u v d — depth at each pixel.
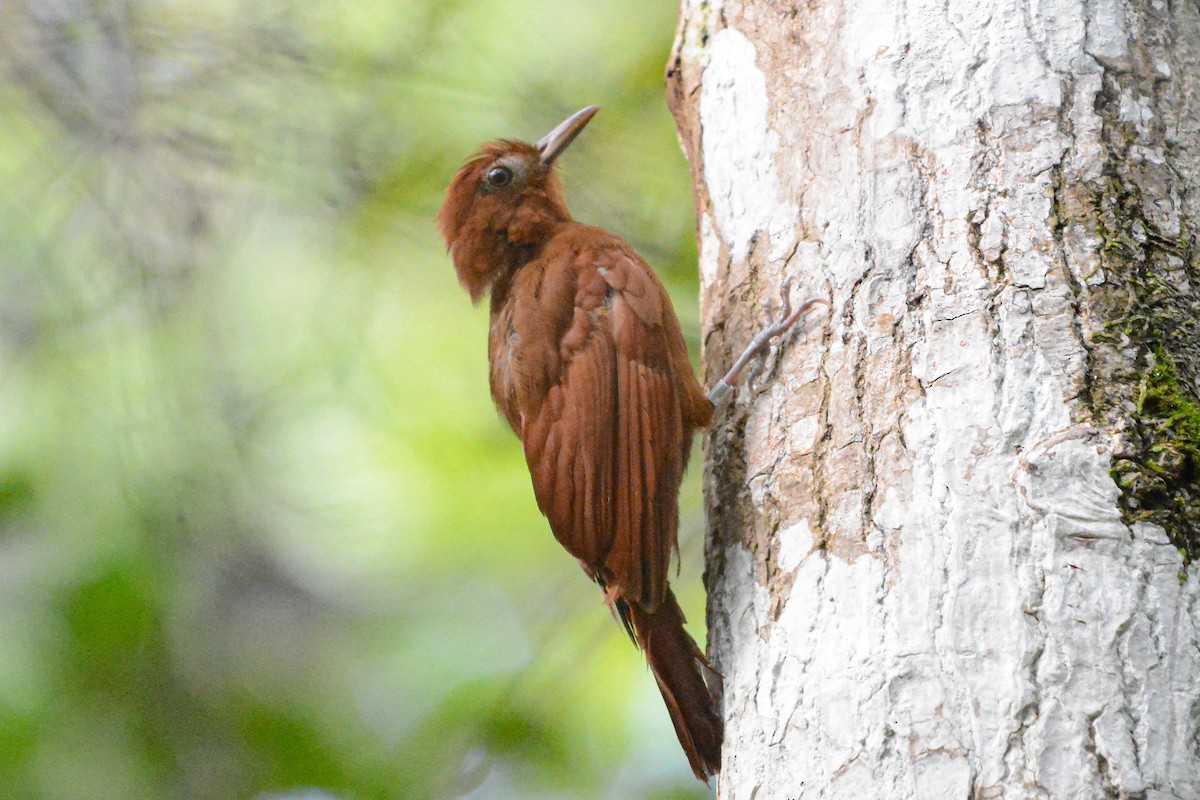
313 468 12.85
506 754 11.38
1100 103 6.13
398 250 12.34
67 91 11.95
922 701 5.34
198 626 12.83
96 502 11.64
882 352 6.06
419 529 13.23
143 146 12.01
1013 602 5.33
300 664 13.72
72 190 11.98
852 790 5.39
